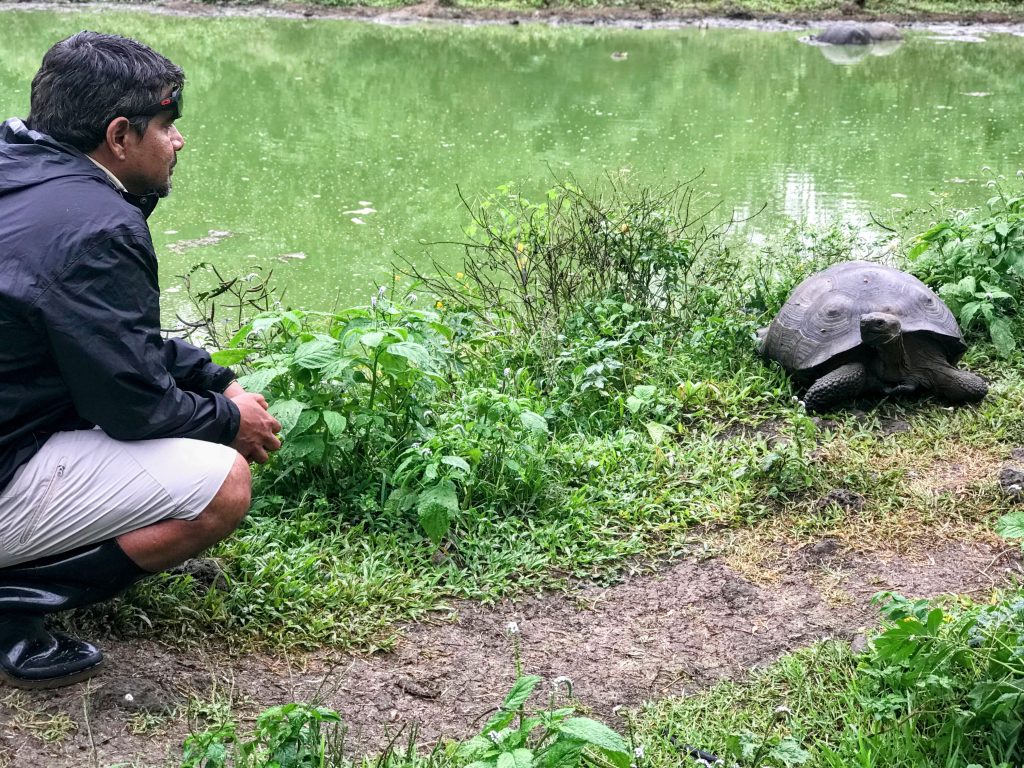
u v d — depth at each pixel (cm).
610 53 1489
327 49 1509
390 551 318
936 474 370
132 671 253
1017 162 850
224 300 576
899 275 442
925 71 1341
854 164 848
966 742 231
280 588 290
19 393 234
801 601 305
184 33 1648
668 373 439
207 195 787
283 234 695
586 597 310
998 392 424
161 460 245
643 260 496
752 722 252
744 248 628
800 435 397
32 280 224
